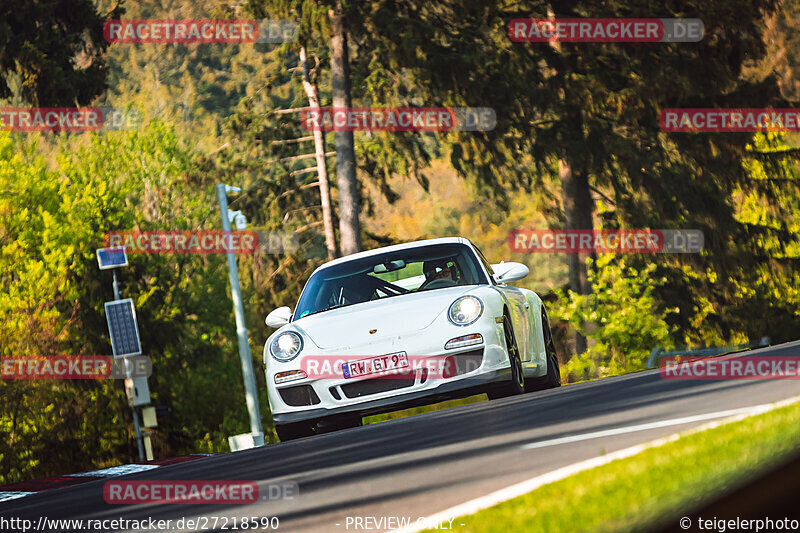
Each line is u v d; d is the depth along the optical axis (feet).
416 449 53.16
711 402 50.24
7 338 319.06
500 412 67.51
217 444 403.13
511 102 326.24
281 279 458.09
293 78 493.36
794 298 384.88
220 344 428.56
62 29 349.20
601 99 318.45
